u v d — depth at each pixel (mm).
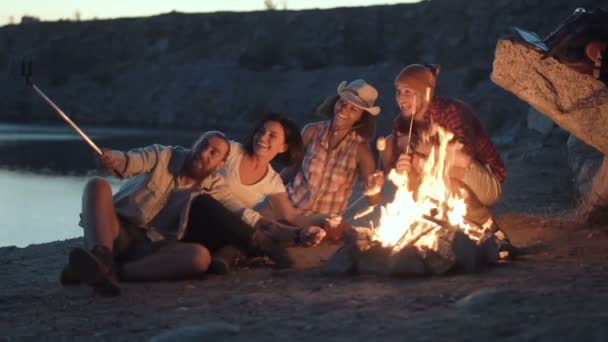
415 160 6984
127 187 6398
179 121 51781
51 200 17125
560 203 10141
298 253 7156
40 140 32531
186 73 56938
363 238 6098
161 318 5066
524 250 6668
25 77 6246
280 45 58312
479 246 5984
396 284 5594
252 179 6848
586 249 6727
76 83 59500
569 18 6527
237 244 6598
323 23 59938
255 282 6016
